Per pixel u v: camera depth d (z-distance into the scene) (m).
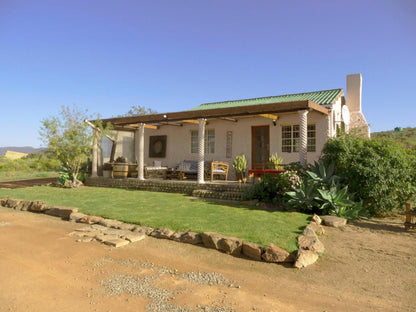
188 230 6.24
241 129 13.54
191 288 3.95
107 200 10.09
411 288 4.01
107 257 5.14
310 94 14.04
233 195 10.09
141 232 6.53
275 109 10.06
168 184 12.33
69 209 8.34
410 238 6.27
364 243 5.87
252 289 3.95
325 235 6.32
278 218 7.17
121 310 3.33
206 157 14.41
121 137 16.47
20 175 22.22
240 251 5.35
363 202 8.34
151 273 4.46
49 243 5.95
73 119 14.01
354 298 3.71
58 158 14.12
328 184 8.41
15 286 3.95
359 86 14.68
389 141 8.90
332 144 9.13
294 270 4.63
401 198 8.54
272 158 11.47
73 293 3.76
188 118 12.05
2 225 7.52
